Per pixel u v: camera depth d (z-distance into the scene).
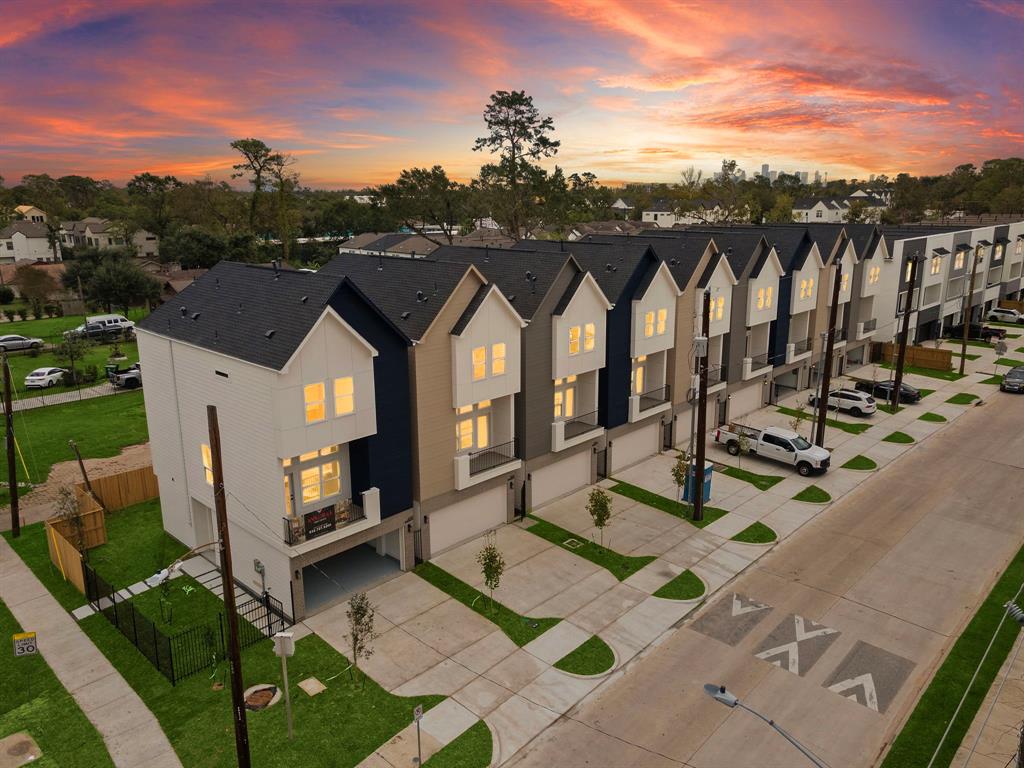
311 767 17.92
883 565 27.95
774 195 161.50
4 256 124.69
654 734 19.09
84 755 18.45
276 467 23.14
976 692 20.53
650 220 173.38
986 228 73.62
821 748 18.52
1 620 24.75
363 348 24.50
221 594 26.25
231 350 24.27
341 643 23.11
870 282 56.47
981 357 62.31
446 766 17.98
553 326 31.81
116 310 86.06
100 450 40.88
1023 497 34.09
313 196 182.75
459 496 29.25
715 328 41.59
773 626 23.98
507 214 93.56
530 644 23.03
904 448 40.84
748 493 34.94
